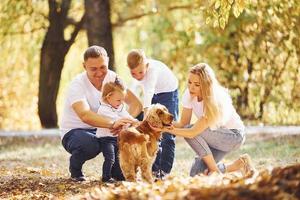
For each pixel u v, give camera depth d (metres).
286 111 24.95
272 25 21.72
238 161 10.59
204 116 10.36
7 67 29.39
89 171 13.05
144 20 28.03
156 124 10.16
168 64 26.55
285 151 16.16
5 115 31.05
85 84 11.23
